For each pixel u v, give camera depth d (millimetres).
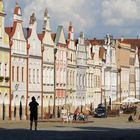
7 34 94875
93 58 140625
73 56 127125
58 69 117500
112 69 157375
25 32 103750
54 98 114875
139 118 105562
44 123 82250
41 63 108375
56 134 46219
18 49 98688
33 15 104750
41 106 108000
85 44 134625
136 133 50406
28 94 102375
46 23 110938
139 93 187000
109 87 154625
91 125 74500
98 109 118500
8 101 94625
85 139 40312
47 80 111562
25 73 101250
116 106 149250
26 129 56812
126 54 171875
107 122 89938
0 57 92438
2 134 45656
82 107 132750
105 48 151750
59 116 115875
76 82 128875
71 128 61719
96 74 143500
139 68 186750
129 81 175500
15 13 97875
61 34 119438
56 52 116375
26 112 100750
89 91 138125
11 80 95750
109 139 40875
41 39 108625
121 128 63812
